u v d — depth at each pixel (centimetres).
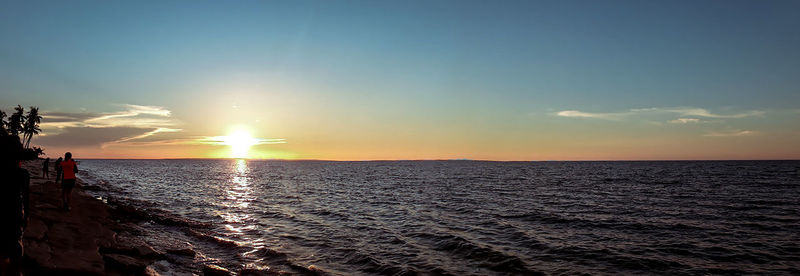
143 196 3147
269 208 2439
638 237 1592
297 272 1063
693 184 4803
